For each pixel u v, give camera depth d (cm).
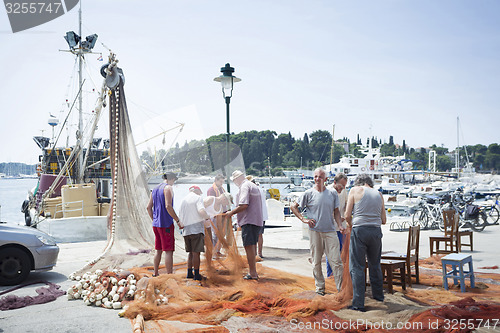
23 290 714
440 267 881
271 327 502
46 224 1677
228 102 1219
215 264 729
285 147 19000
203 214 718
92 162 2233
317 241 653
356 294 571
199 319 536
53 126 2341
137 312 552
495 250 1106
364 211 589
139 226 969
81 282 668
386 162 10506
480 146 13750
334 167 7988
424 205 1747
